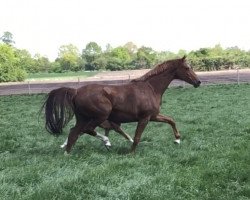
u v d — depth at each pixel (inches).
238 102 713.0
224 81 1253.7
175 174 267.1
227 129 449.7
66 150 337.7
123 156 329.1
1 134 463.8
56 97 330.6
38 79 2320.4
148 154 335.9
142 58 3319.4
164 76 355.6
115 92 336.8
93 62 3705.7
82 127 339.3
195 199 223.6
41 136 444.8
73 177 258.5
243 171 265.0
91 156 323.0
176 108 676.1
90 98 328.8
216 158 311.7
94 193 234.2
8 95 1146.0
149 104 344.2
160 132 444.5
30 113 679.7
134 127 488.1
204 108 658.8
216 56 2480.3
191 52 2928.2
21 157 335.0
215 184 245.4
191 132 438.0
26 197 224.8
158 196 225.3
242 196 227.3
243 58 2352.4
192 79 362.0
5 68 2187.5
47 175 270.2
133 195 226.2
